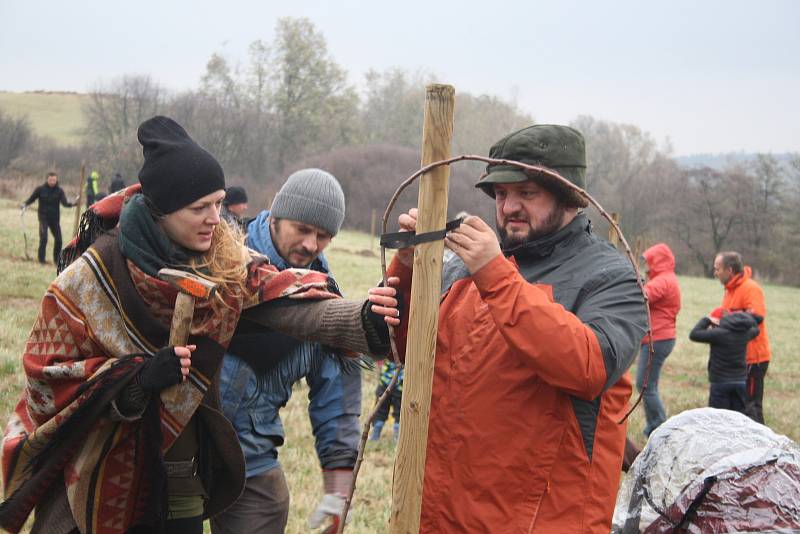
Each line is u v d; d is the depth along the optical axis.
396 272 2.91
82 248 2.94
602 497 2.76
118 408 2.68
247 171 62.97
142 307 2.75
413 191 56.56
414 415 2.44
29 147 61.16
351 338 2.84
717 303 33.06
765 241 64.69
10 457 2.79
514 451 2.72
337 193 3.69
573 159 2.96
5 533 2.87
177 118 62.41
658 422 8.99
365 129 74.88
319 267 3.88
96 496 2.75
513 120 69.31
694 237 65.62
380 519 5.80
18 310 11.77
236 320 2.84
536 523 2.70
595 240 3.03
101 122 62.28
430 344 2.44
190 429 2.94
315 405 3.69
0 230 21.61
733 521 3.13
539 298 2.62
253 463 3.48
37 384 2.71
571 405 2.73
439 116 2.39
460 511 2.77
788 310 34.84
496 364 2.78
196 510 3.02
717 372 8.70
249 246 3.72
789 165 63.97
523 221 3.00
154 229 2.77
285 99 65.31
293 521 5.52
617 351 2.64
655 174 69.00
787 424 10.92
